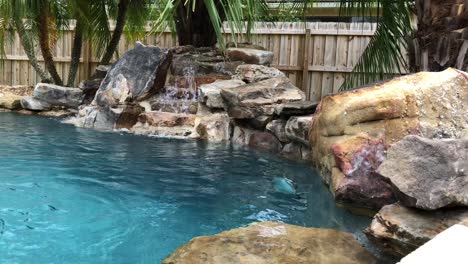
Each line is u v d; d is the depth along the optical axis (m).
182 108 6.86
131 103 6.82
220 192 3.51
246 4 2.74
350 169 3.02
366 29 7.86
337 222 2.83
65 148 4.93
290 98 5.66
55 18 8.38
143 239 2.57
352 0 5.27
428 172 2.17
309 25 8.24
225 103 6.08
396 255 2.13
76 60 8.84
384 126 3.04
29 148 4.86
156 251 2.41
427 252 1.49
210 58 7.94
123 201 3.22
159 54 7.27
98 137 5.73
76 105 8.06
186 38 8.95
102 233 2.64
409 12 4.81
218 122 6.07
